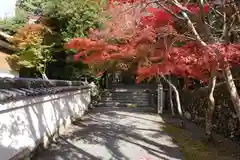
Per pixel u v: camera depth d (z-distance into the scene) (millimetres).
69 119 9219
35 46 12297
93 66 11055
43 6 14688
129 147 6395
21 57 12250
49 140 6602
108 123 9781
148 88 19609
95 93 16062
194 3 5133
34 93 5090
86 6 12188
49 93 6391
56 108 7559
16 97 4199
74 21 12289
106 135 7684
